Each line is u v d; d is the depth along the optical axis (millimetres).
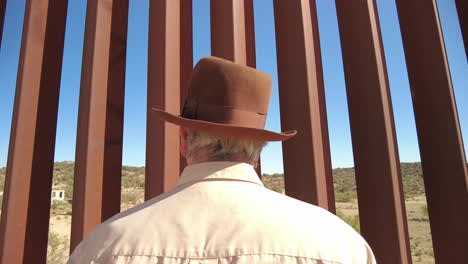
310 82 1662
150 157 1731
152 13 1956
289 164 1679
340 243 505
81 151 1689
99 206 1655
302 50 1713
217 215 519
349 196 28703
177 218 522
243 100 659
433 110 1550
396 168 1487
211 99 649
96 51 1788
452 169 1425
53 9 2064
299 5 1771
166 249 491
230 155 610
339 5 1895
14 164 1668
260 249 478
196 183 579
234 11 1824
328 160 1670
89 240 551
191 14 2084
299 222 510
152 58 1869
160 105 1733
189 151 643
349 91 1752
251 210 521
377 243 1490
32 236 1748
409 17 1736
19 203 1663
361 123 1649
